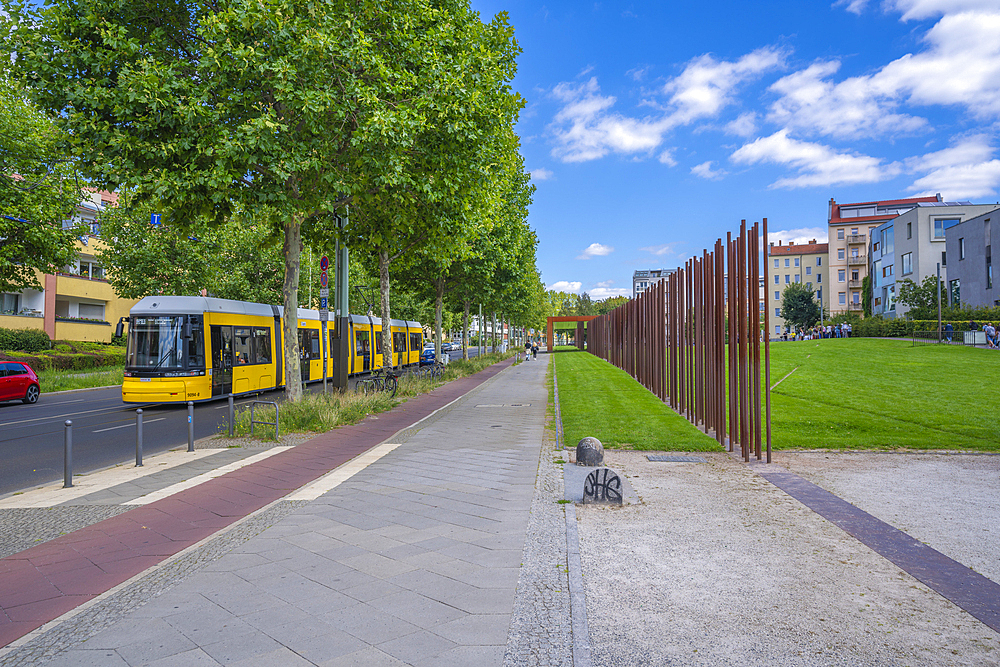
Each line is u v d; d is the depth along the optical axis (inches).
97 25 416.5
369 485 292.2
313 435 450.3
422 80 470.6
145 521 240.1
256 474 321.4
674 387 593.3
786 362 974.4
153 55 435.2
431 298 1339.8
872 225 3196.4
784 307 2962.6
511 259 1167.6
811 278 3609.7
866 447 382.6
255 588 167.5
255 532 219.6
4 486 313.1
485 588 166.7
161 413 624.1
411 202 538.6
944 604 155.3
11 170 768.9
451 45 520.4
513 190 1085.1
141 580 175.0
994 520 229.3
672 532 216.2
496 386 911.7
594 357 1833.2
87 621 147.9
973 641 135.5
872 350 1120.8
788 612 150.9
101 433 489.7
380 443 416.8
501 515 240.2
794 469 324.2
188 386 650.8
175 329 654.5
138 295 1157.1
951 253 1724.9
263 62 399.2
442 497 268.8
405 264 770.2
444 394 786.2
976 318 1333.7
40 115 735.7
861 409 530.3
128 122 409.4
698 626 143.4
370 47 448.1
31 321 1482.5
